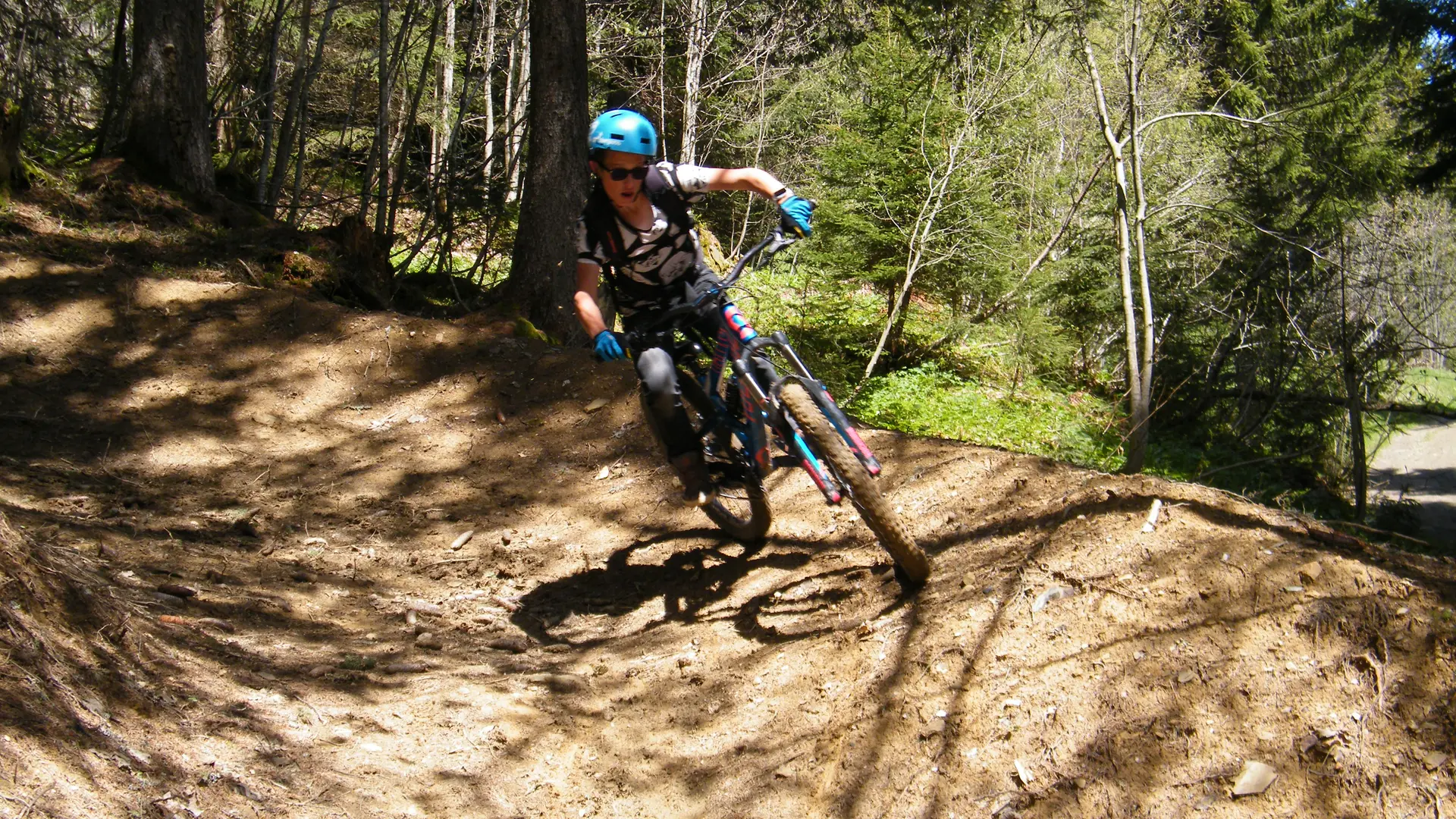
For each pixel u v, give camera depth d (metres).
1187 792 2.74
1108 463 11.55
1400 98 17.17
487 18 16.55
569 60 9.41
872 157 15.90
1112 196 16.66
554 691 3.94
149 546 4.82
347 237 9.62
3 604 3.13
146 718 3.16
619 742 3.62
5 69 12.70
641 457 5.95
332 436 6.54
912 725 3.24
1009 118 16.55
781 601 4.32
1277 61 15.85
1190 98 17.02
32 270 7.64
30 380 6.65
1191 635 3.16
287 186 12.84
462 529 5.51
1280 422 15.76
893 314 15.67
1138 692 3.03
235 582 4.62
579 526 5.44
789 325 17.72
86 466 5.86
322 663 3.97
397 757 3.40
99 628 3.47
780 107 23.42
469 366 7.14
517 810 3.26
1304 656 2.97
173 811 2.75
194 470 6.03
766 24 23.70
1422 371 22.47
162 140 9.30
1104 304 16.92
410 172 13.12
